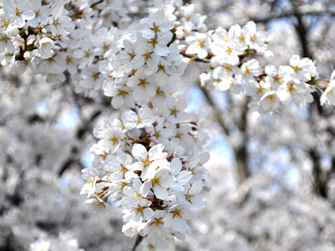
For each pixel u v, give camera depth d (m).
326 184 10.52
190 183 1.76
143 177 1.61
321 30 9.12
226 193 10.88
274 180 11.20
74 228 5.75
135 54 1.98
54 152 5.66
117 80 2.11
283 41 9.51
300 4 5.73
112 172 1.73
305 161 11.36
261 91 2.26
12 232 5.05
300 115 10.71
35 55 2.04
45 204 5.49
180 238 1.66
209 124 2.33
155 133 2.00
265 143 12.59
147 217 1.57
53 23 2.09
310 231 8.52
